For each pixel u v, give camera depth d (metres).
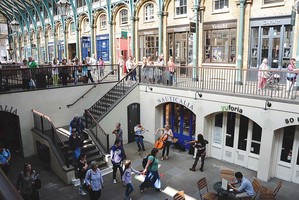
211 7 14.02
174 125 13.76
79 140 9.95
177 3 15.80
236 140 11.31
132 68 15.68
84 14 23.61
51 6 29.05
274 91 9.79
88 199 8.78
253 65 12.98
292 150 9.73
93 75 15.40
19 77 12.57
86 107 14.76
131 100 14.13
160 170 10.86
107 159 11.02
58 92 13.61
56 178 10.37
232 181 8.23
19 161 12.28
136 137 12.72
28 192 7.33
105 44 21.66
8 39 44.97
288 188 9.39
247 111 10.06
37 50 35.03
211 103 11.20
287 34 11.70
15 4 36.00
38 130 12.42
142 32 18.22
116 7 19.80
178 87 12.38
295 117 8.80
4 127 14.34
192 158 12.15
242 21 12.70
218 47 14.16
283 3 11.48
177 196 7.43
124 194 9.00
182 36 15.90
